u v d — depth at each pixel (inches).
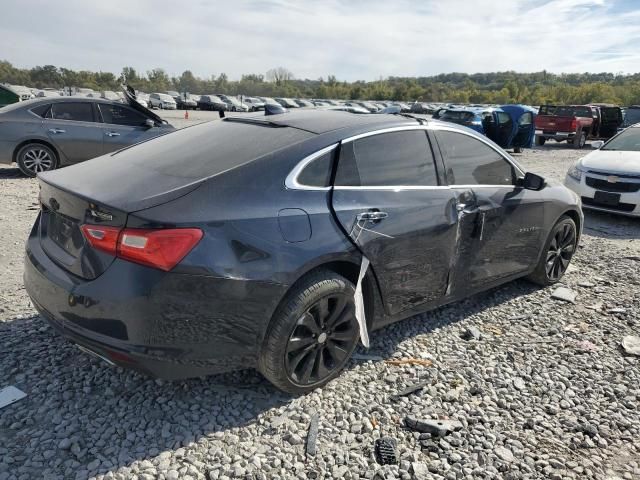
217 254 96.8
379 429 109.2
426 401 119.7
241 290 99.5
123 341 94.8
